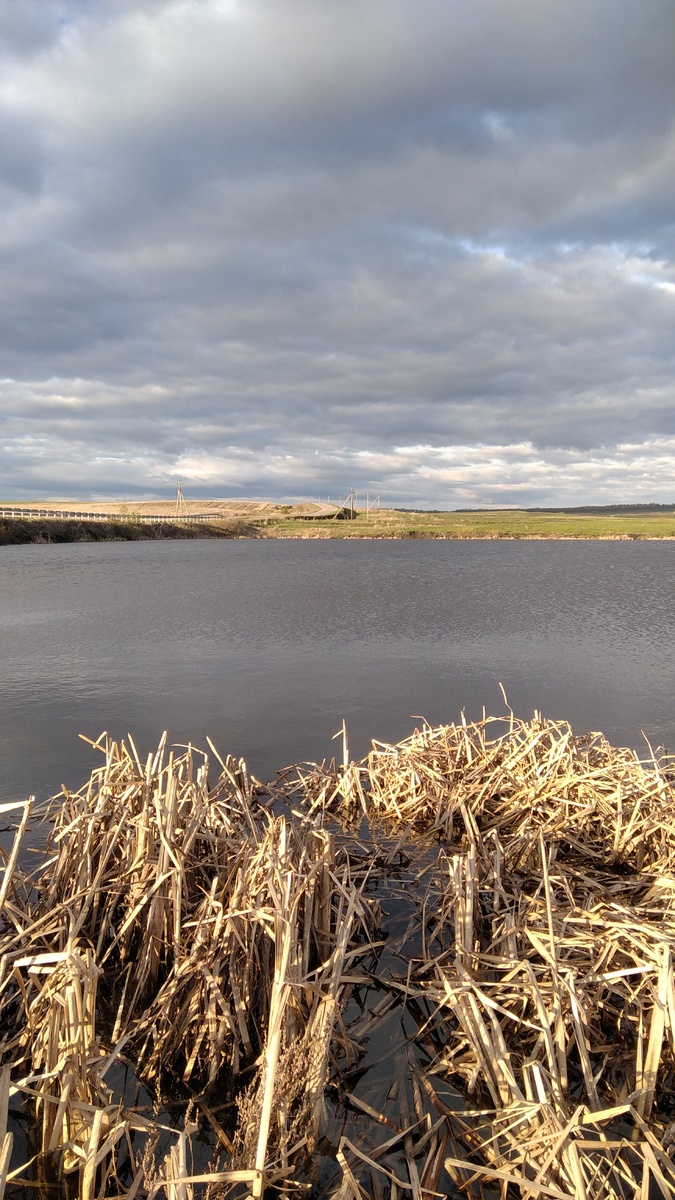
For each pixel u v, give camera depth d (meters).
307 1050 4.12
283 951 4.06
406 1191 3.69
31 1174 3.83
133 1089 4.43
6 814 8.34
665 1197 3.43
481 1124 4.04
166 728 12.01
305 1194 3.68
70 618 24.70
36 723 12.26
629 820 7.28
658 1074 4.32
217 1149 4.01
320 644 20.08
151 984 5.09
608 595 32.53
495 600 30.50
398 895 6.60
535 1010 4.65
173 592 33.03
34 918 5.29
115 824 5.84
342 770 8.94
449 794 8.05
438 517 199.75
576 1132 3.76
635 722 12.48
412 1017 5.00
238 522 132.25
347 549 80.00
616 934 4.79
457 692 14.62
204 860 5.73
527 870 6.62
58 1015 4.02
